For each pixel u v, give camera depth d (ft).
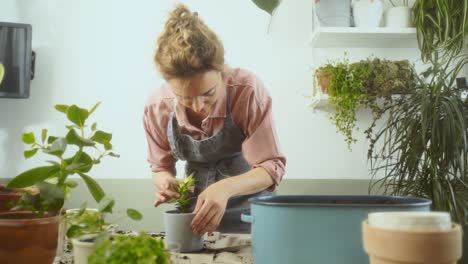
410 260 1.28
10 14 7.57
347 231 2.01
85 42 7.66
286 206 2.09
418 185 4.98
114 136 7.56
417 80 6.07
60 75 7.58
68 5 7.66
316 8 6.65
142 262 1.60
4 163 7.36
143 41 7.72
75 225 2.32
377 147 7.27
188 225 2.96
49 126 7.49
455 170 4.88
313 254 2.05
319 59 7.52
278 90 7.56
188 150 4.68
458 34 5.85
